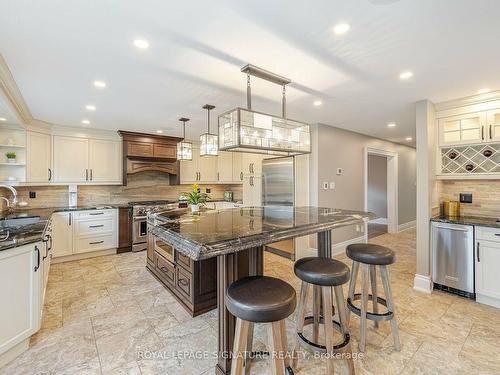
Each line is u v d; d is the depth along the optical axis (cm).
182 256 262
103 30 162
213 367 178
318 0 136
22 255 189
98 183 455
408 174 666
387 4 139
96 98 289
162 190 554
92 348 196
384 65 212
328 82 247
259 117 211
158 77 233
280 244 450
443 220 288
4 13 144
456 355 186
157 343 203
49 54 191
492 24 157
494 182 303
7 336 178
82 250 416
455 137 305
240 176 616
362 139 505
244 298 129
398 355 187
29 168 373
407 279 330
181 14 147
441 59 202
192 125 424
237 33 167
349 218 212
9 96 254
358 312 201
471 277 270
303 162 433
